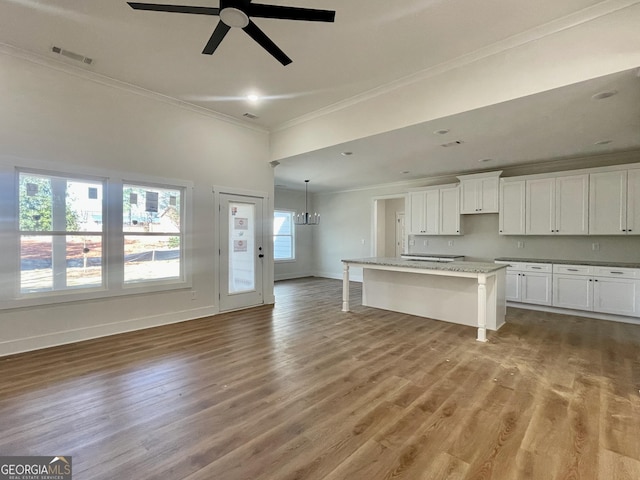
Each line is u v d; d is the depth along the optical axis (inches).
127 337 147.1
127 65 134.3
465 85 126.1
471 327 164.9
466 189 243.3
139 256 161.3
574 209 195.8
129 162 154.6
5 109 122.7
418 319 180.5
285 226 360.8
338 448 71.4
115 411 85.9
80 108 139.9
